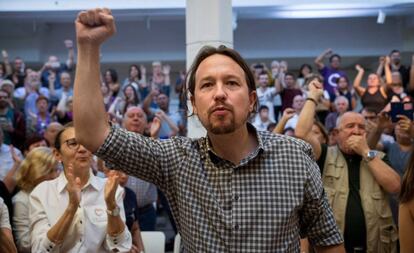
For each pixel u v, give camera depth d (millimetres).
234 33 11016
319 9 9398
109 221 2174
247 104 1228
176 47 11000
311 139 2531
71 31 11070
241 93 1210
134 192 3234
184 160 1247
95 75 1174
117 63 11094
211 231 1185
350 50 10789
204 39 3781
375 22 10750
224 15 3830
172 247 4625
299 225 1314
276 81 7059
